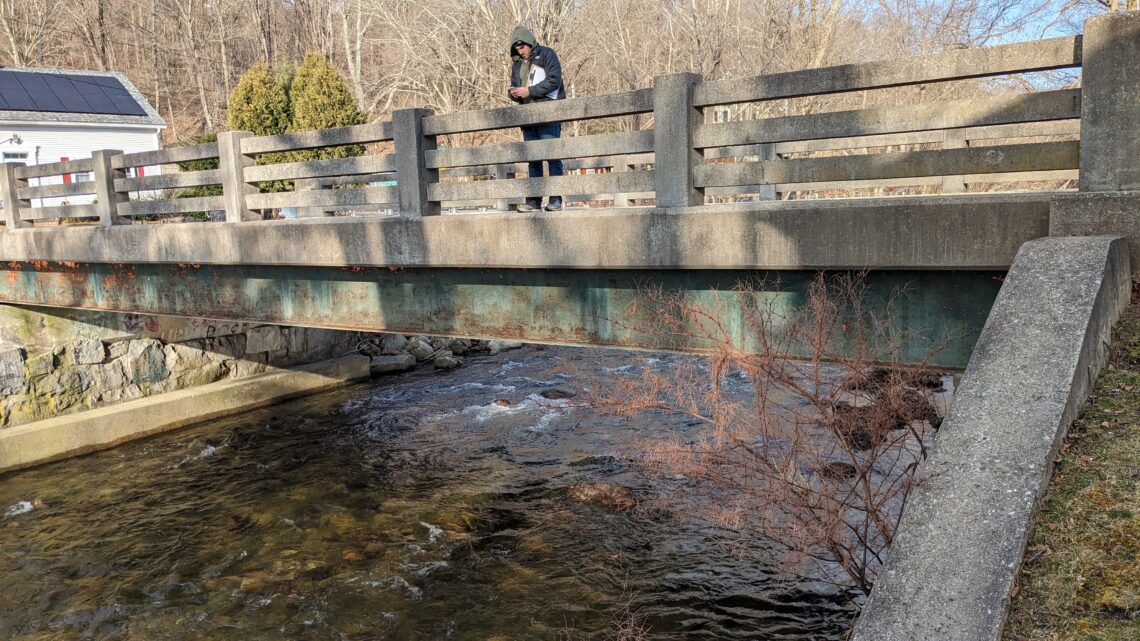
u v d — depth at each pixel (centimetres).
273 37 4866
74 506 966
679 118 520
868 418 526
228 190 790
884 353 477
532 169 724
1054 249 376
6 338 1170
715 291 534
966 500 283
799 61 2389
